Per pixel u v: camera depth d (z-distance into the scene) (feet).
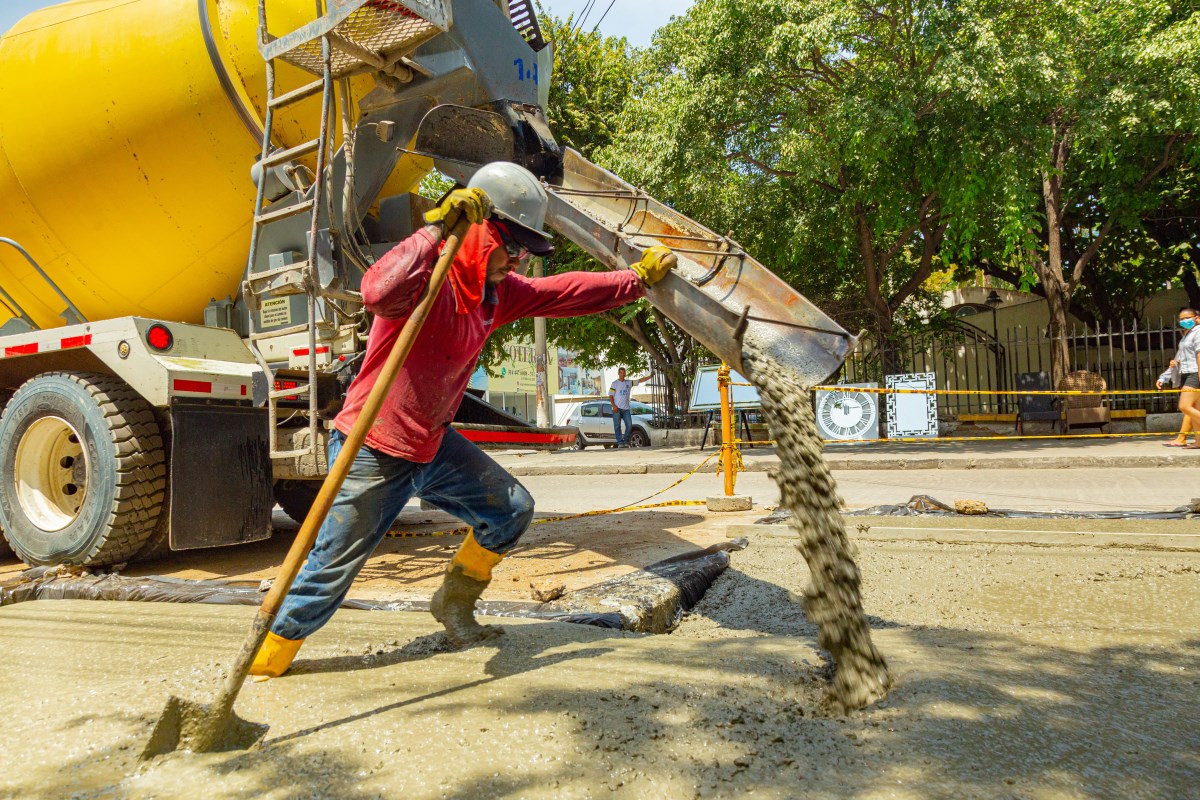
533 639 9.37
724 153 46.16
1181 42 40.65
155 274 17.66
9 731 7.01
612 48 59.47
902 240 51.78
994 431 55.16
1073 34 43.19
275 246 15.25
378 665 8.57
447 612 9.31
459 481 8.89
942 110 40.19
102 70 16.08
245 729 6.73
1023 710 6.93
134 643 10.02
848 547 8.14
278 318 15.42
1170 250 64.59
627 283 9.82
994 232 48.42
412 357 8.02
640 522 19.90
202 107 16.07
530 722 6.72
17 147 16.49
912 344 59.93
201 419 14.88
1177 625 10.10
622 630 10.09
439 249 7.65
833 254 53.62
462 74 14.40
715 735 6.42
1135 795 5.37
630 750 6.17
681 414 61.31
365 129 15.03
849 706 7.13
